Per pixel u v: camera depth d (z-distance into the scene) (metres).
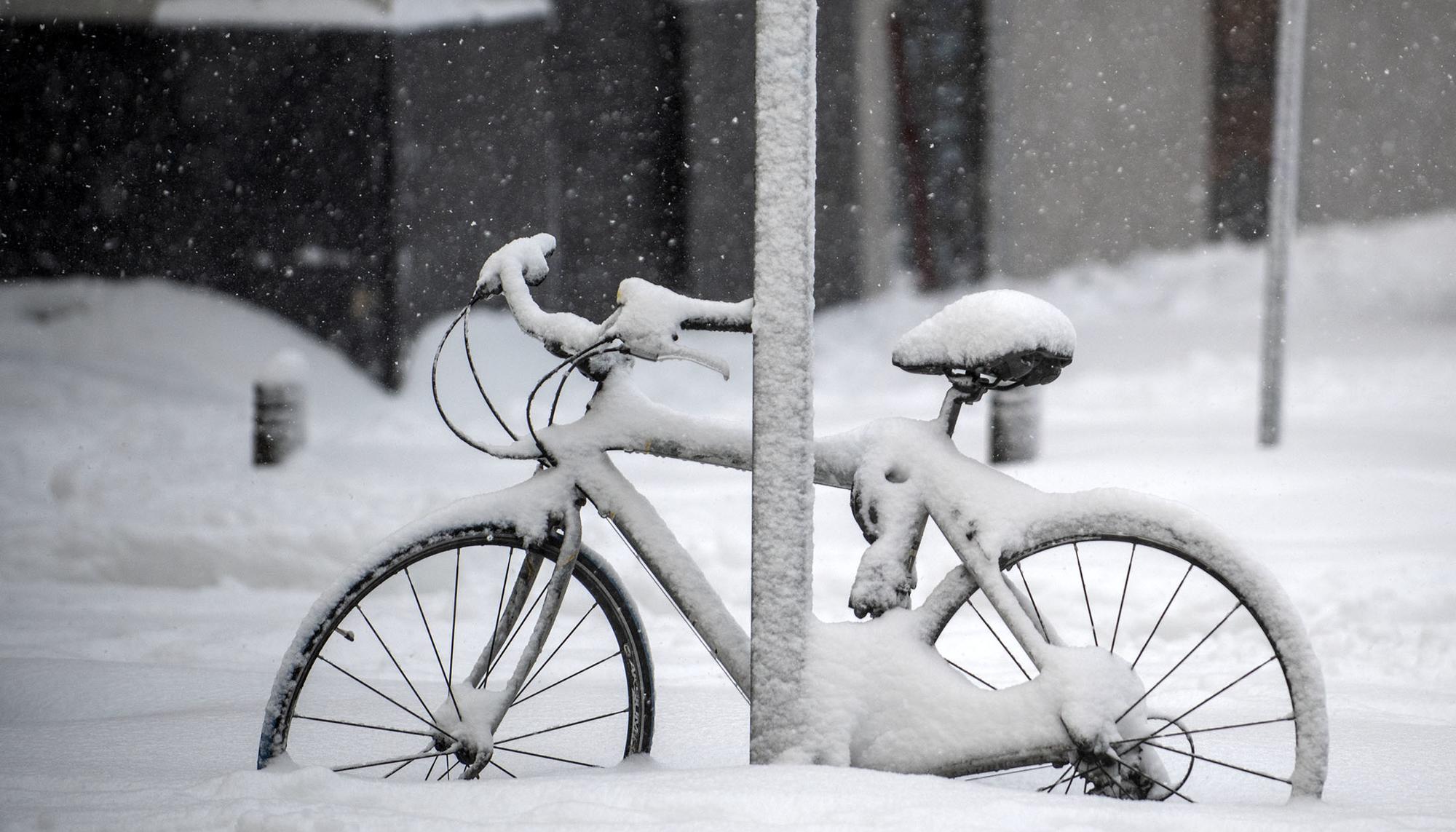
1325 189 82.06
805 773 10.66
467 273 72.25
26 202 67.88
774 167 11.56
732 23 82.19
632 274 81.75
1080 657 10.94
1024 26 81.94
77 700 17.36
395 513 33.53
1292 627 10.80
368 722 16.28
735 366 74.00
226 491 39.12
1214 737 15.23
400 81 68.44
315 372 66.69
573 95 80.19
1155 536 11.12
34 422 55.53
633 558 27.53
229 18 67.38
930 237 83.38
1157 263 81.31
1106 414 55.72
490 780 11.28
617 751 14.80
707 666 20.20
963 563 11.48
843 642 11.43
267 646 22.02
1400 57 80.69
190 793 11.28
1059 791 12.25
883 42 83.00
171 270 68.31
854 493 11.96
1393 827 9.75
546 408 64.75
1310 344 70.19
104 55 67.44
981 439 47.94
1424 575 25.22
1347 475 37.66
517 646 21.89
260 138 68.06
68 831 10.31
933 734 11.02
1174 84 80.81
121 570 29.06
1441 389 58.94
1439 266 76.88
